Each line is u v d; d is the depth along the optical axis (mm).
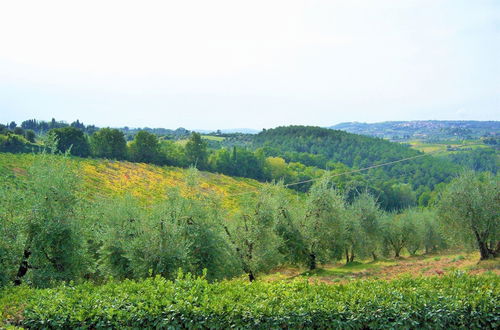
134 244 18484
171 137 175000
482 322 10578
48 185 17406
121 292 11422
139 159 87438
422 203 97562
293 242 29109
